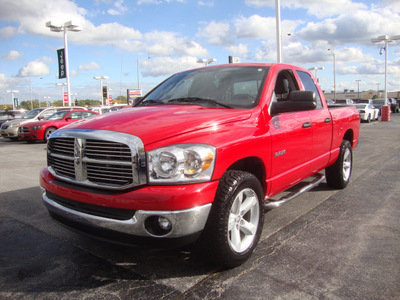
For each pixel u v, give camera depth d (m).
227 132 2.84
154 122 2.77
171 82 4.23
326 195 5.18
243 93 3.53
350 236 3.60
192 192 2.46
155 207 2.42
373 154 9.41
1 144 14.35
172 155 2.47
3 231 3.86
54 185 2.94
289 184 3.89
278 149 3.42
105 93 39.25
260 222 3.18
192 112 3.09
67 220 2.82
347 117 5.36
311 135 4.13
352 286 2.63
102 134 2.63
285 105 3.35
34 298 2.53
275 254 3.19
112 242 2.65
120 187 2.54
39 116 16.09
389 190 5.46
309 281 2.71
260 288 2.61
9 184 6.28
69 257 3.19
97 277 2.82
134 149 2.49
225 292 2.56
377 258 3.09
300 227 3.87
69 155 2.90
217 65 4.28
